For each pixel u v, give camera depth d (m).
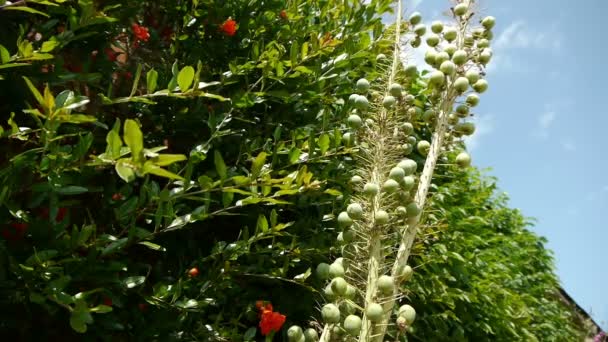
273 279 2.77
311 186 2.27
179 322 2.34
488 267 4.75
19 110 2.22
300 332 1.89
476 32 2.26
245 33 3.20
